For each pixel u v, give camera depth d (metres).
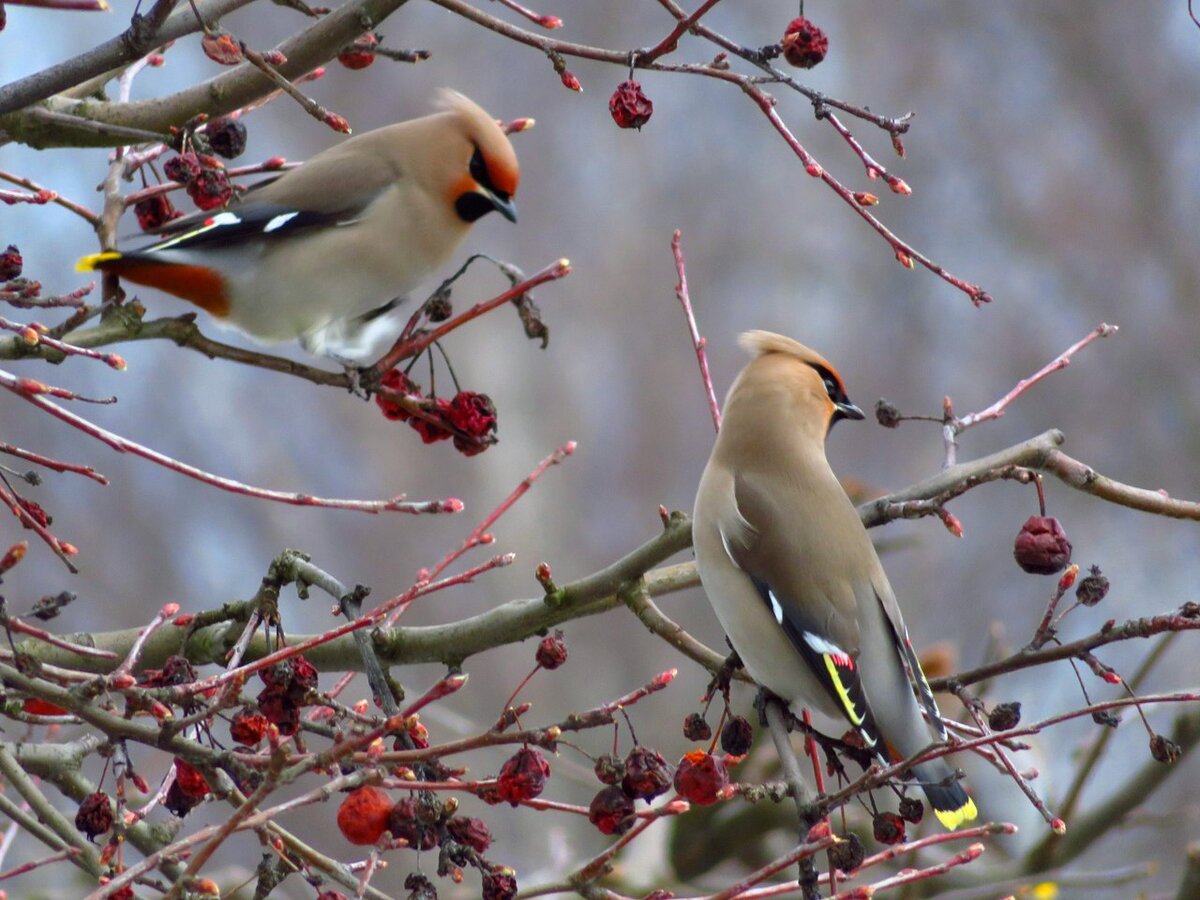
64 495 19.19
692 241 25.03
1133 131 26.72
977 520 21.64
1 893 6.43
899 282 25.34
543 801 4.97
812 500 7.04
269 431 20.75
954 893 9.68
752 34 27.34
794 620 6.71
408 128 7.82
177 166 6.12
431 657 6.63
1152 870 9.65
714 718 16.77
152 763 10.30
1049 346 24.42
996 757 5.80
